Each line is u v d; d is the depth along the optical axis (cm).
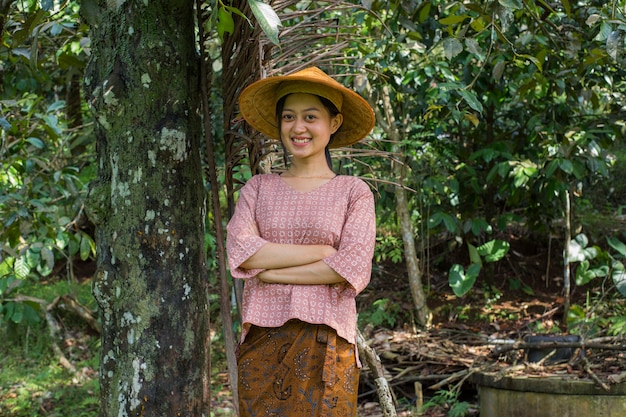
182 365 239
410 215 520
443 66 410
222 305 261
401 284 544
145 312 234
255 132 260
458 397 438
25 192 382
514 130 514
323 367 211
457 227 491
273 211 219
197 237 245
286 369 214
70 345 575
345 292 214
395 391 453
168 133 235
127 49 234
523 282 529
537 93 484
